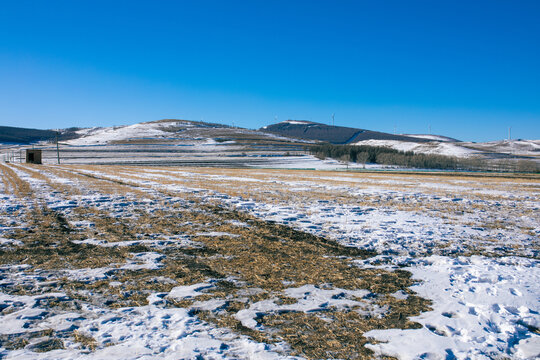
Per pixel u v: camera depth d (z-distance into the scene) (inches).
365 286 288.0
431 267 338.0
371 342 202.5
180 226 499.8
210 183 1158.3
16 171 1665.8
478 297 262.1
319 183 1224.2
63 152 6240.2
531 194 958.4
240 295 265.7
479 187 1147.3
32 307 237.9
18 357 176.7
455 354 190.1
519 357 187.6
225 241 423.5
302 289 279.4
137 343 193.3
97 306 242.7
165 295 263.4
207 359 179.8
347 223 533.6
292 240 432.5
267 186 1083.9
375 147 6323.8
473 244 424.8
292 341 201.6
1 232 438.0
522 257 374.0
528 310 238.5
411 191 981.2
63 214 566.3
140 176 1457.9
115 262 338.6
